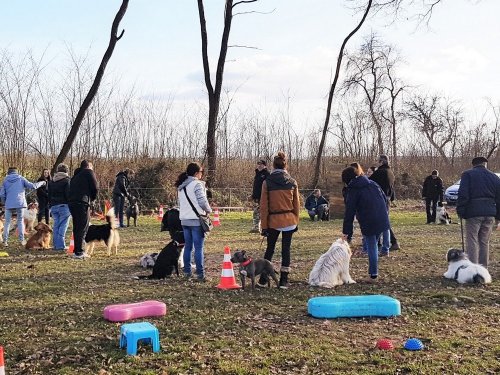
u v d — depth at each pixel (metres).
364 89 44.53
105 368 4.96
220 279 9.09
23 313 6.89
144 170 27.09
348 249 8.77
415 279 9.04
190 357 5.22
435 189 19.56
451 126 44.00
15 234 15.79
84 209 11.36
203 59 28.17
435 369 4.88
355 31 30.84
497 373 4.80
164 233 16.80
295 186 8.33
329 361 5.10
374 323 6.43
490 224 9.47
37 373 4.88
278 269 10.03
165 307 6.77
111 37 20.95
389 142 42.12
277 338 5.80
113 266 10.41
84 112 21.33
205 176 27.80
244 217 22.77
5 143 25.39
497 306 7.23
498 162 41.81
